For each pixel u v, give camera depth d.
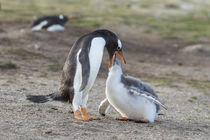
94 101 11.73
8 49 18.53
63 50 20.80
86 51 8.62
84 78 8.58
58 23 25.92
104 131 7.93
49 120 8.46
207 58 25.67
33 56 18.31
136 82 9.17
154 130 8.37
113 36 9.32
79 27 28.67
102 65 18.06
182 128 8.90
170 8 51.88
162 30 34.94
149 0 59.59
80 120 8.76
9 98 10.45
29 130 7.46
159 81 16.62
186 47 28.48
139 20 39.47
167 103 12.41
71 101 8.97
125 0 58.62
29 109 9.40
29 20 31.38
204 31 35.38
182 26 37.69
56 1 52.22
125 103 8.72
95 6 49.88
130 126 8.59
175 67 21.42
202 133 8.53
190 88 15.70
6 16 32.84
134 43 27.55
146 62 21.92
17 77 14.05
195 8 52.47
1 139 6.72
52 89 12.52
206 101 13.37
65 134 7.43
